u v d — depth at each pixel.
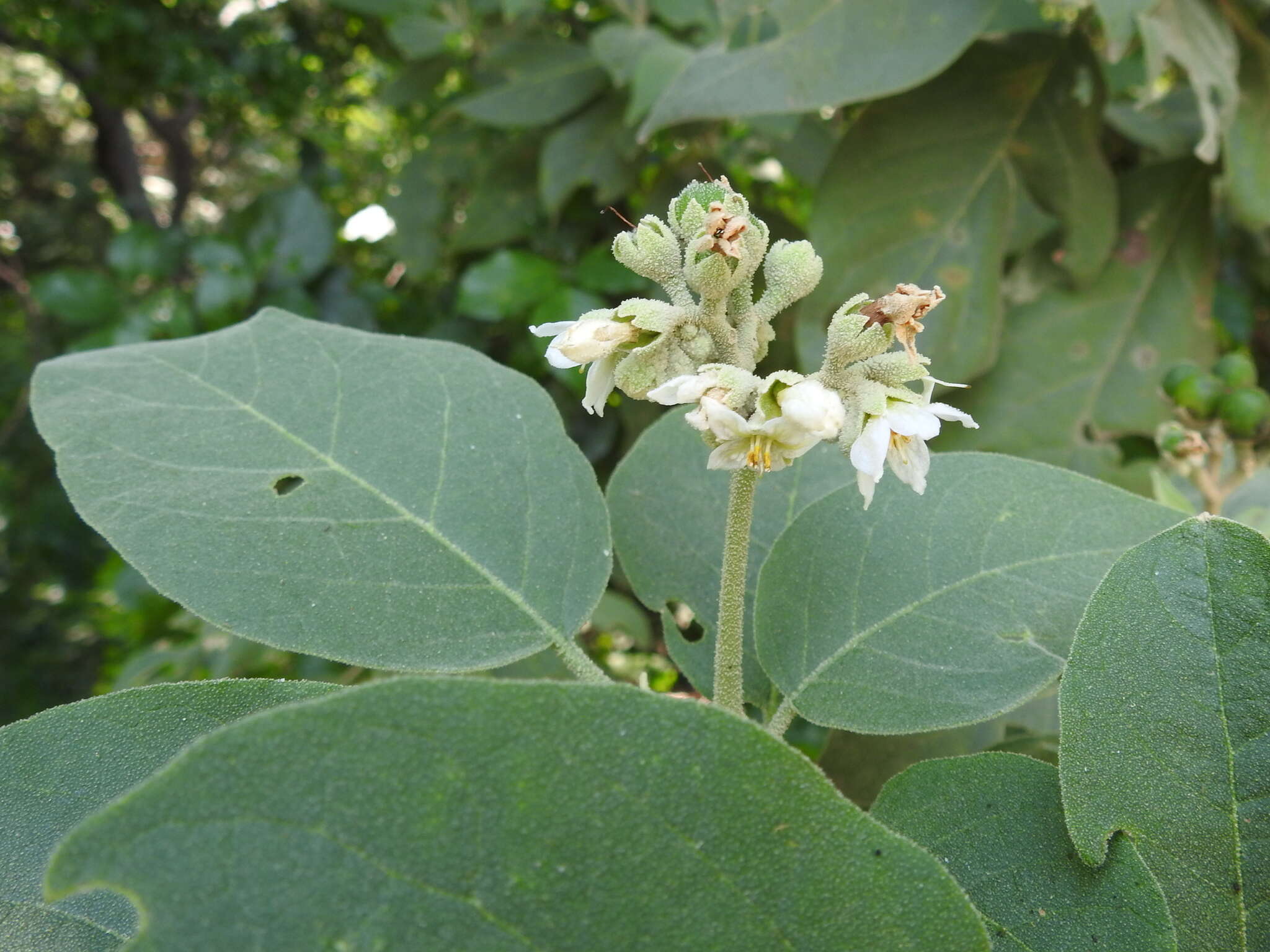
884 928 0.12
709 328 0.16
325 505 0.18
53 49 1.01
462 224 0.51
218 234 0.52
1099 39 0.43
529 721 0.11
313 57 1.07
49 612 1.03
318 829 0.11
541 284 0.45
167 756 0.15
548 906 0.11
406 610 0.17
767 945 0.12
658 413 0.44
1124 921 0.14
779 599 0.18
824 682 0.17
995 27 0.42
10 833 0.14
